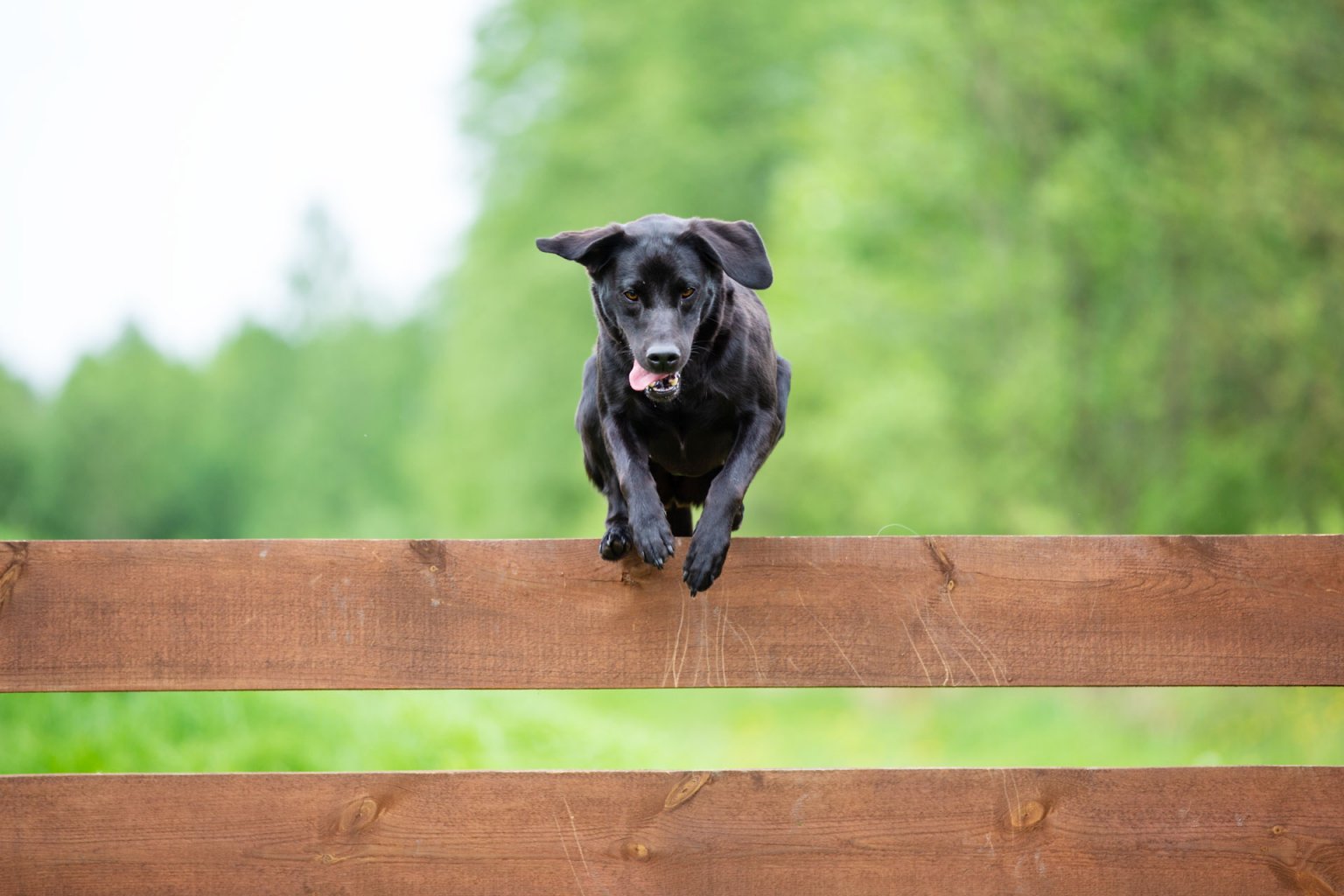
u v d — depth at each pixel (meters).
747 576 3.87
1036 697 15.06
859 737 14.17
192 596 3.80
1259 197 14.70
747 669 3.84
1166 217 15.52
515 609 3.85
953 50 17.47
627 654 3.85
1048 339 16.75
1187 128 15.57
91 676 3.77
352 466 54.09
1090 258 16.66
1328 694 11.05
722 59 28.52
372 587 3.83
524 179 29.62
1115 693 14.02
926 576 3.85
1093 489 16.78
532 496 28.08
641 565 3.89
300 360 61.78
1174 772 3.72
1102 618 3.83
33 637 3.77
